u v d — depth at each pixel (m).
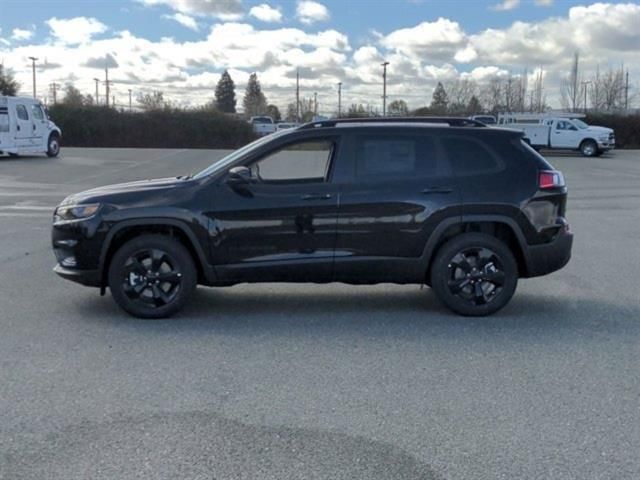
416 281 6.21
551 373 4.76
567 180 22.09
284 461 3.48
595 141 36.34
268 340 5.50
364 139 6.14
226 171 6.05
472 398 4.30
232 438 3.74
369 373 4.75
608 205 15.29
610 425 3.92
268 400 4.27
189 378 4.64
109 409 4.12
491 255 6.12
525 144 6.32
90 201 6.04
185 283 6.05
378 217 6.01
